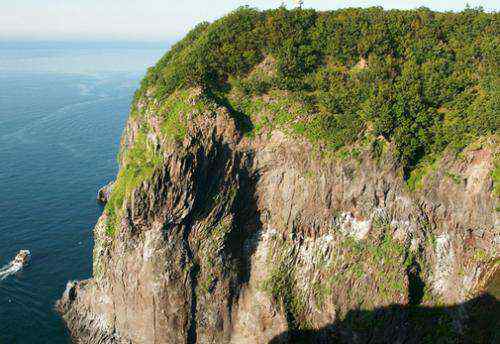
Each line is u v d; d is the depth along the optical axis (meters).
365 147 55.72
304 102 58.12
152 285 56.16
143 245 56.28
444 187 57.12
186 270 56.38
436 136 57.00
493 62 59.62
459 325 56.09
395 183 56.47
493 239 56.91
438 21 65.06
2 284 70.44
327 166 56.53
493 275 56.50
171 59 69.00
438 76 59.25
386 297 56.16
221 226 57.59
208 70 60.31
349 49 61.41
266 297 57.91
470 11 67.81
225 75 61.03
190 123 55.28
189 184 54.19
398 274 56.38
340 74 60.75
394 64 60.50
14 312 65.06
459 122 57.03
